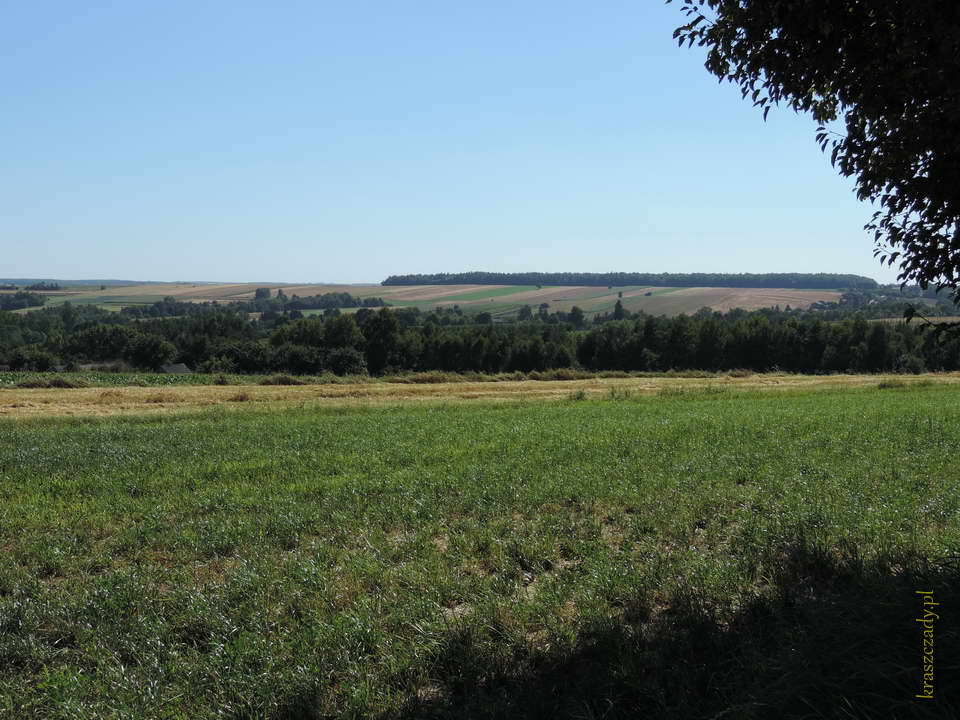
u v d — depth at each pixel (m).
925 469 11.99
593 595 6.42
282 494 11.23
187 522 9.61
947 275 5.43
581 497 10.43
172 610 6.50
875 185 5.79
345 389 38.78
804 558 7.07
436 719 4.62
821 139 6.00
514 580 7.09
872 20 5.27
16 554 8.32
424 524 9.23
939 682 3.88
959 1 4.46
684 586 6.38
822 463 12.71
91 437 18.67
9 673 5.39
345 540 8.73
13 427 22.27
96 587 7.05
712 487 10.84
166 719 4.69
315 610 6.32
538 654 5.46
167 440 18.00
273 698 4.82
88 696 5.02
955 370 72.56
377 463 13.99
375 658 5.55
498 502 10.26
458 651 5.42
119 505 10.69
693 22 6.25
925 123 4.95
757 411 24.05
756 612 5.84
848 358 82.69
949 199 5.16
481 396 36.34
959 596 4.79
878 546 7.22
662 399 33.12
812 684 4.05
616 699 4.57
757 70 5.91
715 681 4.66
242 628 6.00
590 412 25.42
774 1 5.45
